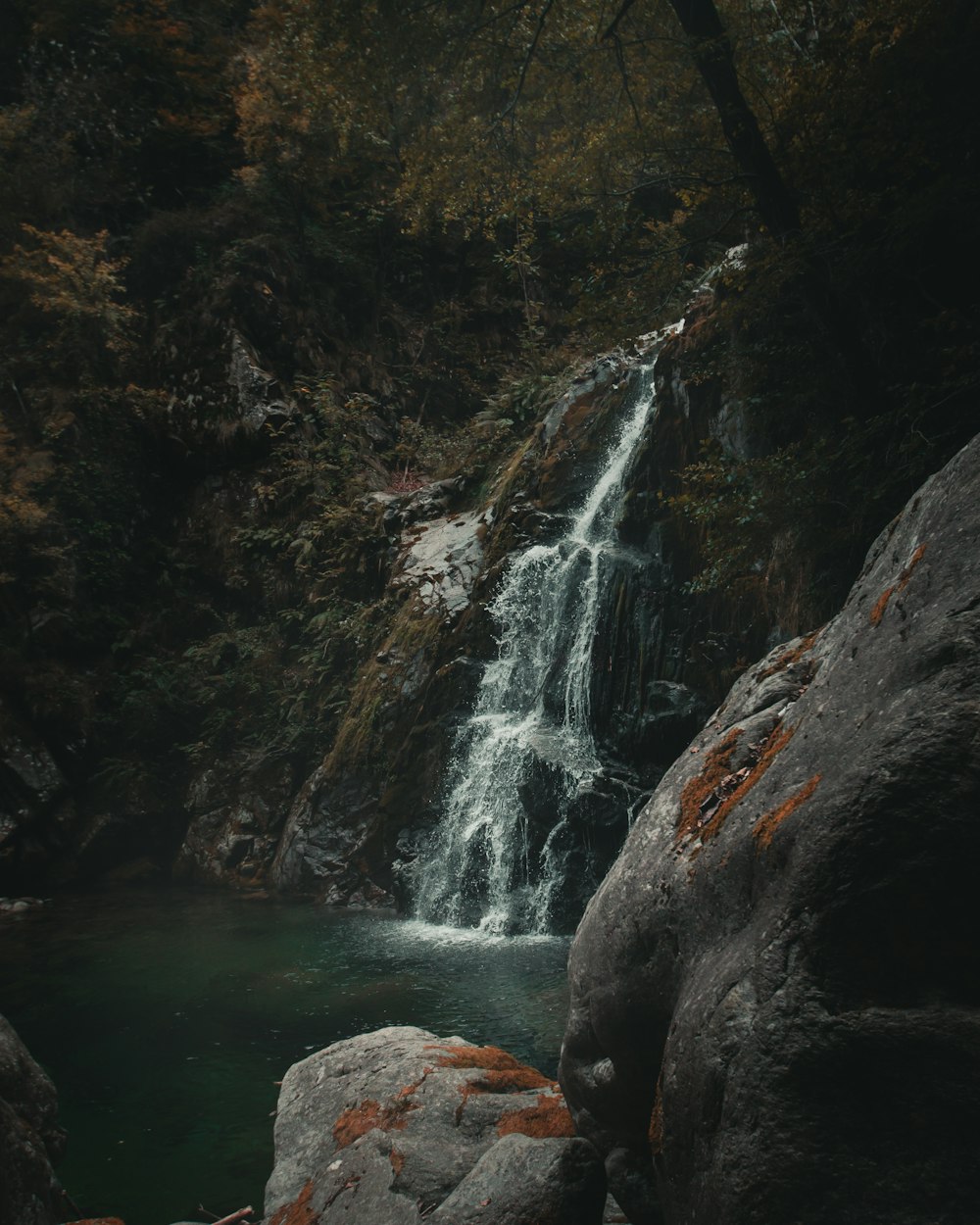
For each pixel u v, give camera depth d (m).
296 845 12.77
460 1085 3.63
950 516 2.27
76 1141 4.65
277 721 15.11
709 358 11.12
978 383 6.87
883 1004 1.84
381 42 9.74
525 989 7.16
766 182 8.51
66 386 18.61
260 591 17.05
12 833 13.60
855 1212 1.74
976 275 7.98
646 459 12.23
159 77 21.91
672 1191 2.17
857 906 1.88
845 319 8.38
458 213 11.60
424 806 11.89
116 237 20.78
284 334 19.25
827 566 8.56
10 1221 3.02
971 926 1.78
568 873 10.05
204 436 18.12
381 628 14.28
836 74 7.88
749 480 8.70
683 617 11.25
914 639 2.08
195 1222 3.79
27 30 22.06
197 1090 5.28
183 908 11.47
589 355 16.53
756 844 2.22
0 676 15.06
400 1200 2.93
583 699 11.73
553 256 22.25
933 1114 1.73
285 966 8.15
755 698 2.89
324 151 20.03
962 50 7.48
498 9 9.99
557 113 10.67
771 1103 1.87
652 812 2.85
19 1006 7.05
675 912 2.44
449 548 14.66
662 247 10.29
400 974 7.77
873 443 7.89
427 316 22.36
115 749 15.45
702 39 8.48
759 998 1.98
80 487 17.73
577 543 12.73
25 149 20.25
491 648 12.69
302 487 17.33
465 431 18.44
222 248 20.05
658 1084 2.35
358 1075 3.94
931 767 1.83
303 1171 3.44
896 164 7.92
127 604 17.45
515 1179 2.67
